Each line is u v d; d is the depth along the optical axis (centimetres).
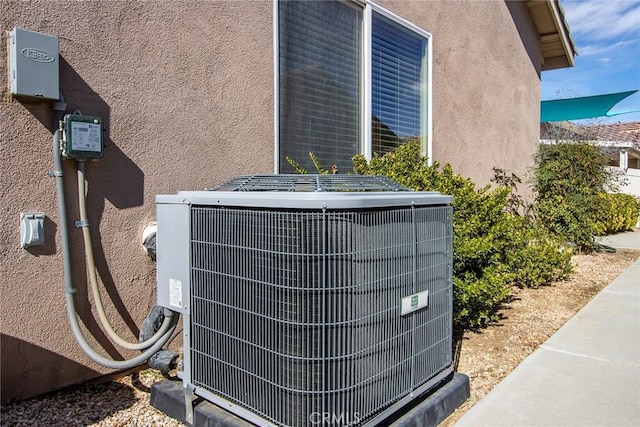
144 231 310
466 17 656
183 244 254
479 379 325
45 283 269
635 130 1784
